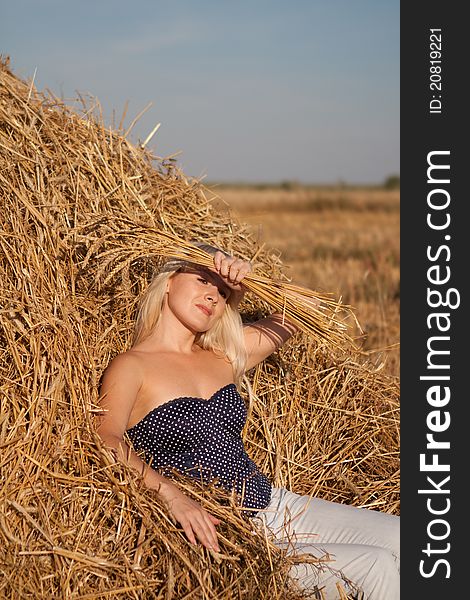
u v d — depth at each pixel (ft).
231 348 13.78
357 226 83.82
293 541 12.48
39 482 11.44
